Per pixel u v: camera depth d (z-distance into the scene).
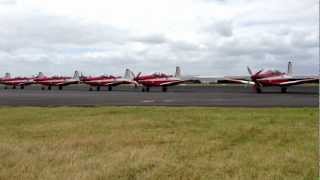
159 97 46.69
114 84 82.88
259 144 13.30
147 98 44.09
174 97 46.56
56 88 108.94
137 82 75.25
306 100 38.72
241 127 17.22
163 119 20.55
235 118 20.81
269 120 19.70
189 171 9.74
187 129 16.88
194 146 12.90
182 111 25.12
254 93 61.56
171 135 15.20
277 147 12.67
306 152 11.73
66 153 11.82
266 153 11.74
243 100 39.16
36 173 9.59
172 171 9.74
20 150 12.36
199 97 46.41
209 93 61.69
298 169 9.83
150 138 14.51
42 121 20.31
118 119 20.73
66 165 10.37
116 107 29.25
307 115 21.97
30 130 17.00
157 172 9.65
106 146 12.98
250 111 24.81
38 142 13.80
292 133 15.41
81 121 20.00
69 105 32.53
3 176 9.34
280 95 52.75
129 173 9.58
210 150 12.30
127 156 11.31
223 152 11.99
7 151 12.20
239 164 10.40
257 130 16.33
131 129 17.02
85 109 27.28
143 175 9.43
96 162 10.60
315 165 10.07
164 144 13.30
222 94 57.06
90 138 14.57
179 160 10.90
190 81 77.12
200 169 9.94
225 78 78.44
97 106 30.97
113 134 15.55
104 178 9.20
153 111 25.30
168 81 75.00
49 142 13.79
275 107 28.81
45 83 100.06
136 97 46.88
